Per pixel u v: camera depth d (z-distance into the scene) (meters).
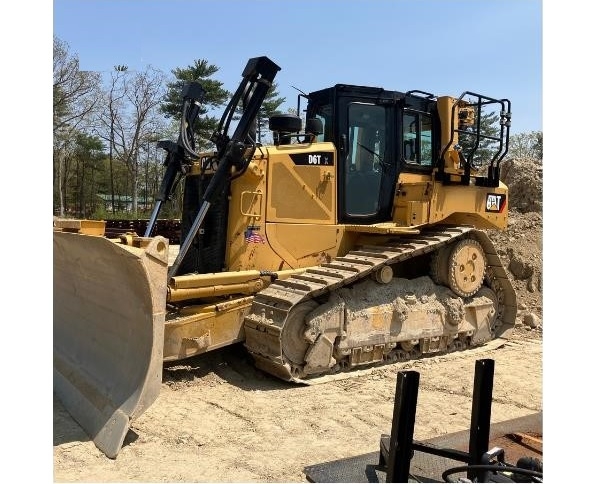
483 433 3.38
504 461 3.42
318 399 5.72
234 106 6.39
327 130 7.26
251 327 6.14
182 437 4.68
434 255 7.55
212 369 6.39
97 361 5.24
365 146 7.27
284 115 6.66
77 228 5.67
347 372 6.60
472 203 7.80
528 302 10.91
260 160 6.53
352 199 7.20
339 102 7.02
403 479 3.21
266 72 6.27
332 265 6.67
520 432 4.11
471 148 7.80
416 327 7.12
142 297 4.58
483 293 8.13
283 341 6.08
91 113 35.91
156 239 4.54
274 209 6.64
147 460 4.25
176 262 6.00
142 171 41.66
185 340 5.82
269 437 4.75
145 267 4.43
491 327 8.21
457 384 6.34
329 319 6.32
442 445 3.88
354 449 4.54
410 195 7.34
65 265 5.80
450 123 7.64
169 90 36.44
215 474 4.05
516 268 11.59
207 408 5.37
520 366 7.13
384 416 5.29
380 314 6.76
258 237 6.55
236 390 5.91
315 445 4.61
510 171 15.59
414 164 7.55
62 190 38.41
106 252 4.74
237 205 6.46
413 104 7.55
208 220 6.69
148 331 4.54
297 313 6.21
